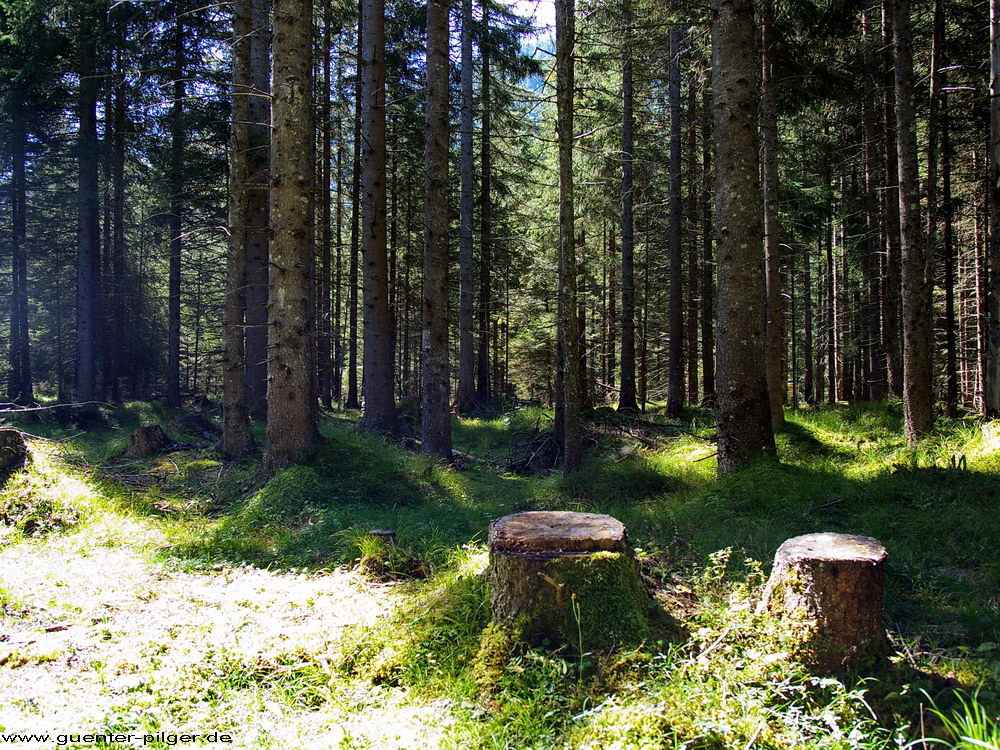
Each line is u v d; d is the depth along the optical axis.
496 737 3.03
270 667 3.83
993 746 2.44
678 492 8.44
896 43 9.99
